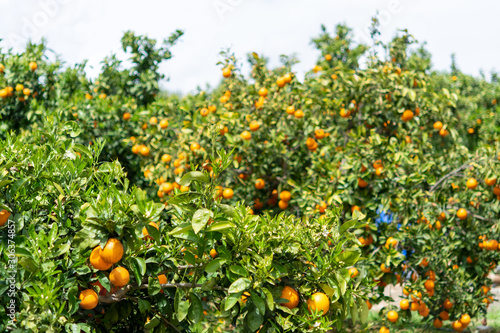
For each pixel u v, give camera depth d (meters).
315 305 2.59
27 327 2.20
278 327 2.66
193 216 2.47
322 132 5.89
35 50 7.54
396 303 8.01
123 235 2.49
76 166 2.96
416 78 6.07
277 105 6.21
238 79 6.84
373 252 5.09
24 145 2.97
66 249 2.47
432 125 6.50
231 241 2.65
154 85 8.91
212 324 3.62
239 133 6.08
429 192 5.57
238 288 2.45
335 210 3.05
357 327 4.89
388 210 5.45
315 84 6.31
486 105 11.14
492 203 5.46
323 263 2.64
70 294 2.37
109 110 7.45
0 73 7.19
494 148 5.46
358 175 5.27
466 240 5.73
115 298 2.63
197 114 6.46
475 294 5.69
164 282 2.79
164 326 2.81
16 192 2.61
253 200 6.29
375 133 5.50
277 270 2.56
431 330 6.22
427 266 5.28
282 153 5.97
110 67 8.87
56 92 7.46
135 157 7.52
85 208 2.61
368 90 5.88
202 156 5.89
